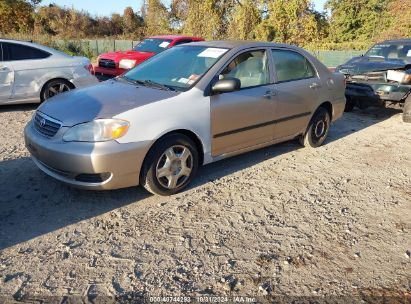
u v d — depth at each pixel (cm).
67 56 820
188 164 419
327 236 353
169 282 285
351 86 794
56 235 337
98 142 358
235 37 3094
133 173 377
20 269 292
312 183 468
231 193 432
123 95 410
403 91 741
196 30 3297
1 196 400
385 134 691
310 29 3030
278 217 384
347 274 301
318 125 590
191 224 364
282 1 2981
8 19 3031
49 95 793
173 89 425
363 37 3712
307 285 288
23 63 754
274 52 509
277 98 496
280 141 533
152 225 360
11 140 579
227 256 318
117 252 318
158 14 3872
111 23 4747
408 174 505
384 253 330
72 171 362
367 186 464
